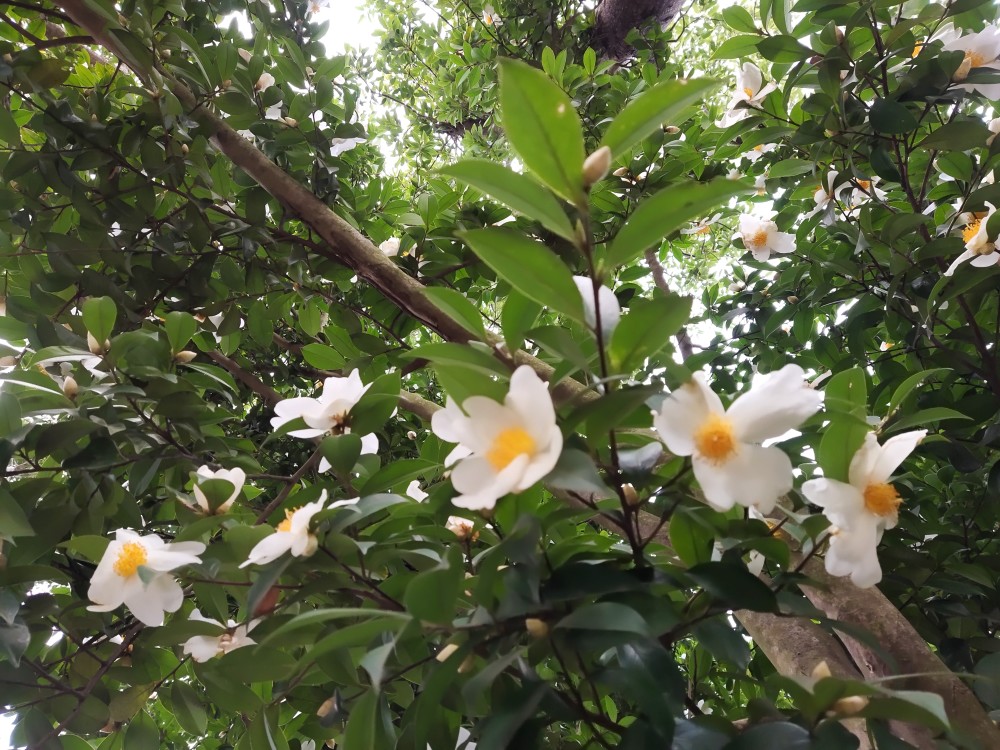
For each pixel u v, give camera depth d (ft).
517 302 1.25
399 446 3.84
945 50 2.23
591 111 4.07
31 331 2.21
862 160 2.54
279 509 1.86
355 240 2.73
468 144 6.05
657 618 1.14
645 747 1.09
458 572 1.15
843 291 2.68
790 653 1.70
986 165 2.18
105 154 2.52
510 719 1.11
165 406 2.12
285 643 1.58
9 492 1.84
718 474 1.13
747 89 2.69
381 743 1.39
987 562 2.04
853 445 1.26
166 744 3.04
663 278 4.40
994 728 1.28
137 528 2.14
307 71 3.30
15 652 1.62
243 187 3.16
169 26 2.85
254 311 3.07
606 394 1.04
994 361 2.09
